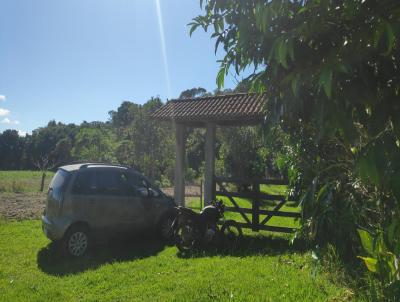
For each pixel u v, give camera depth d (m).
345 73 1.87
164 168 27.30
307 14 2.19
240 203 16.70
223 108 11.30
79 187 8.68
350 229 4.44
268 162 18.14
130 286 6.36
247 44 2.46
